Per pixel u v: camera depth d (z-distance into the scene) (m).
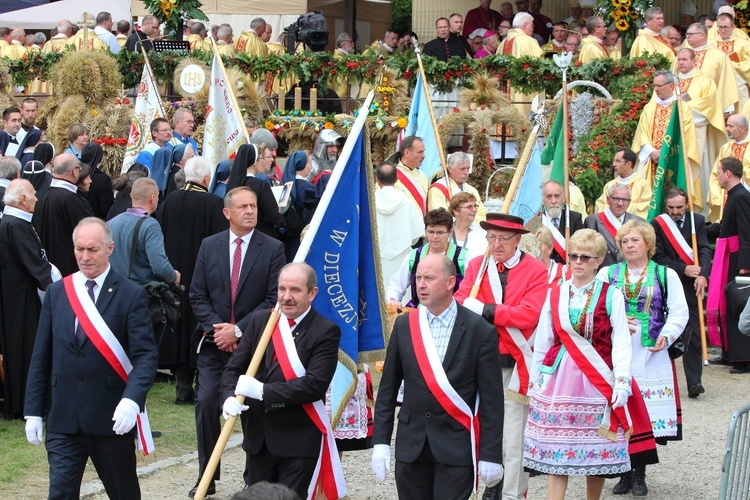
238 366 7.42
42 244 11.34
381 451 6.97
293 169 13.20
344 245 8.09
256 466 7.39
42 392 7.39
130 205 11.97
